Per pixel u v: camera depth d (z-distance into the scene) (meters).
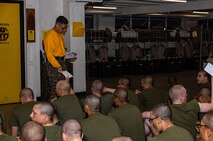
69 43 8.52
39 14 8.09
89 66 13.83
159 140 2.67
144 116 3.99
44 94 6.94
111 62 14.05
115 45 15.23
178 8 12.41
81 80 8.78
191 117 3.45
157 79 13.25
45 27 8.27
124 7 14.15
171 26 18.47
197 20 18.78
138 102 4.82
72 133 2.52
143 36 15.45
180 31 16.39
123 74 14.52
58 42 5.96
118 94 3.88
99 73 13.90
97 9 13.88
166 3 12.42
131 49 14.78
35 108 3.05
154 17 17.84
